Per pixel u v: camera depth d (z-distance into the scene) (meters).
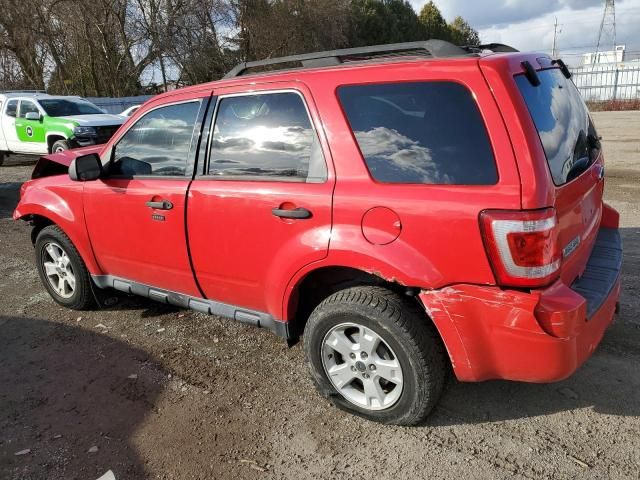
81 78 29.12
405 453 2.82
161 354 3.99
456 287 2.59
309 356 3.16
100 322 4.57
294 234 3.05
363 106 2.88
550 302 2.45
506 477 2.61
